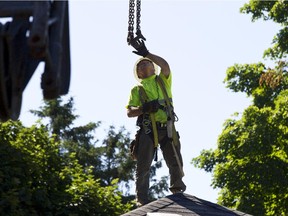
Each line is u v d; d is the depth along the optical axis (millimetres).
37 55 7758
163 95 14703
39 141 23750
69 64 8570
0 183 21125
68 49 8547
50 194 22422
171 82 14852
